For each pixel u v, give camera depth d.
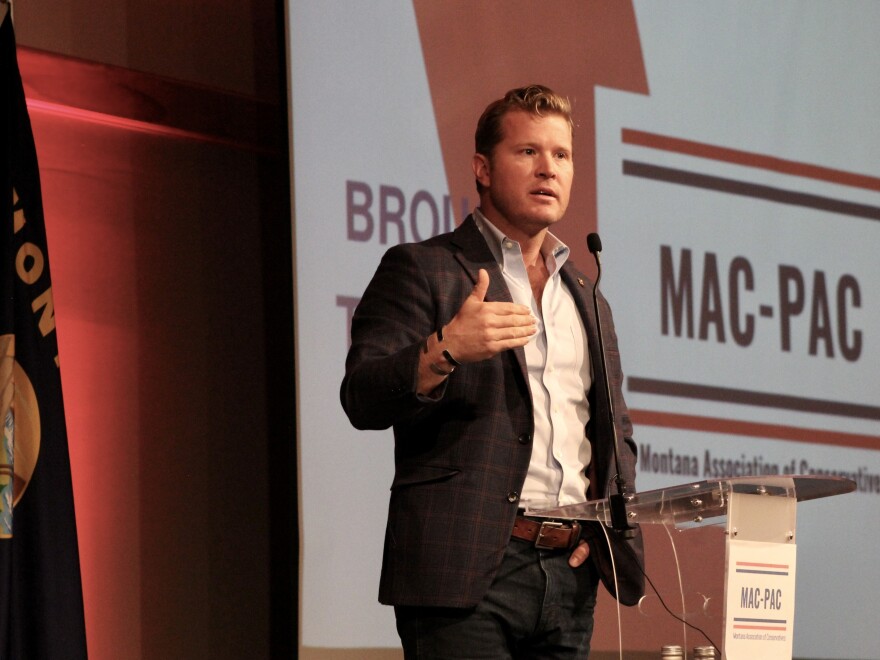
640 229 11.77
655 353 11.63
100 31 10.38
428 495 6.08
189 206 10.80
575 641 6.34
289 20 10.24
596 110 11.70
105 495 10.06
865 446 12.81
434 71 10.89
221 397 10.74
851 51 13.55
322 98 10.30
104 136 10.48
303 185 10.13
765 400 12.23
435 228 10.73
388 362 5.78
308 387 9.97
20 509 8.34
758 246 12.50
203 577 10.41
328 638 9.80
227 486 10.66
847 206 13.20
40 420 8.51
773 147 12.79
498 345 5.60
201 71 10.91
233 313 10.91
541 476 6.36
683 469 11.60
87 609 9.84
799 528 12.20
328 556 9.89
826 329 12.79
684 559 5.82
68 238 10.22
